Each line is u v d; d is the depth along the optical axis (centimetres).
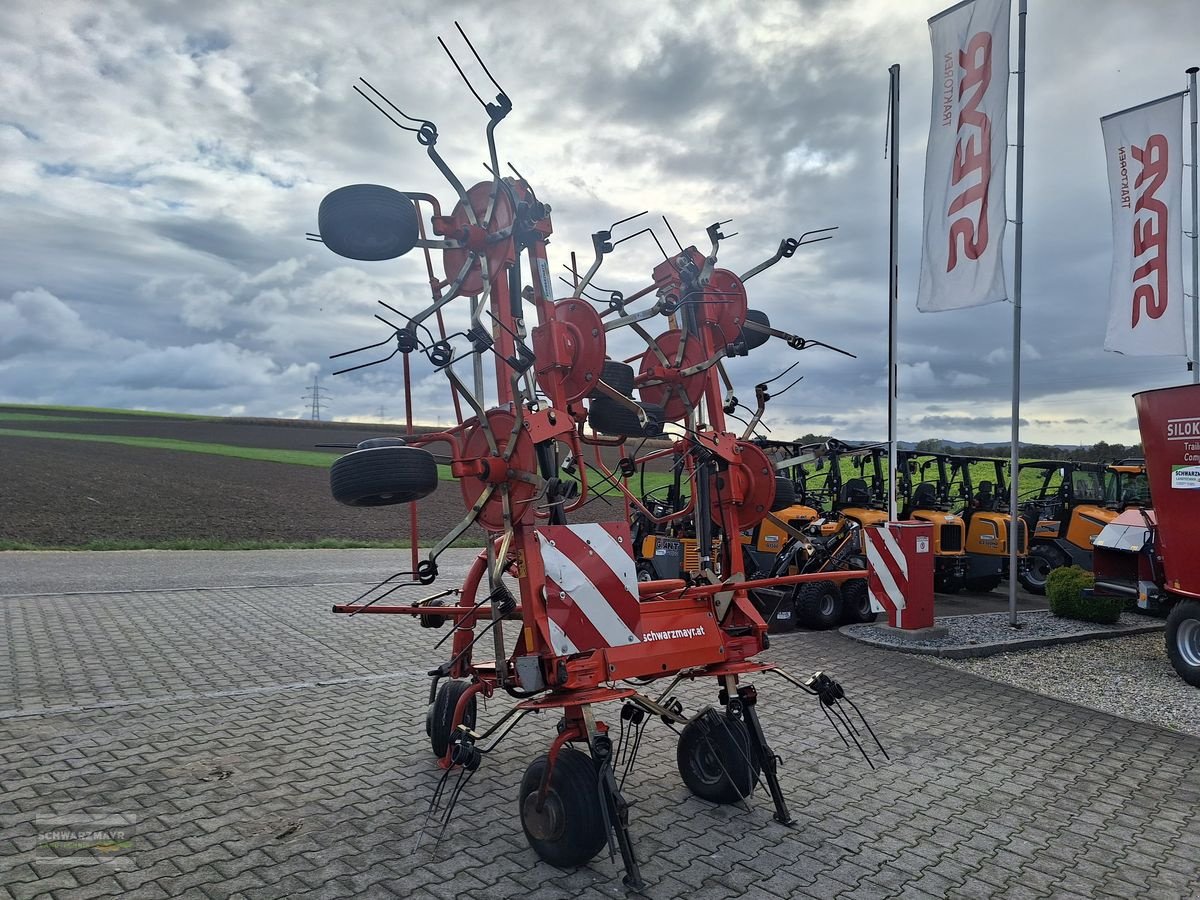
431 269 494
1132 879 397
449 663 508
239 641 860
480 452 455
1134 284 1159
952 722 647
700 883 378
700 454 510
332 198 440
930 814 466
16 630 857
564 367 445
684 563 990
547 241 470
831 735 602
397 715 623
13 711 598
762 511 521
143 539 1769
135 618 952
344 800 462
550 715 645
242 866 382
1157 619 1108
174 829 419
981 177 955
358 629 942
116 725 578
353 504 440
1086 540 1375
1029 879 394
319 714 621
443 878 377
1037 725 646
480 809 455
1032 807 482
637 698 405
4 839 401
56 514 1994
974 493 1464
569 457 478
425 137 439
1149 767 557
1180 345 1119
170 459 3488
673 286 558
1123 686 777
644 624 439
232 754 530
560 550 412
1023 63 973
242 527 2053
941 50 994
